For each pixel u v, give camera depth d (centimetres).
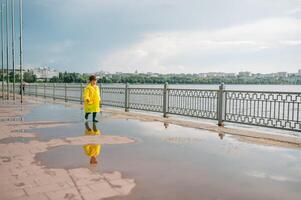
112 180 484
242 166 569
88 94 1162
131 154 653
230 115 1023
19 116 1347
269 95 905
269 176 511
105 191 436
